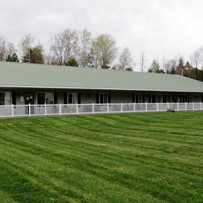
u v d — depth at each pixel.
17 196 8.45
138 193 8.51
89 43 81.19
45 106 28.23
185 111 35.84
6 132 20.58
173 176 9.98
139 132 20.70
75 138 18.31
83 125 24.30
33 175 10.23
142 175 10.09
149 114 31.75
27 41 78.50
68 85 30.72
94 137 18.67
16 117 26.55
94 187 8.99
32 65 37.12
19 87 27.73
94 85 32.69
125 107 32.84
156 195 8.37
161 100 40.03
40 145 15.80
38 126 23.25
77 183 9.36
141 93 38.31
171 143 16.30
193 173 10.34
